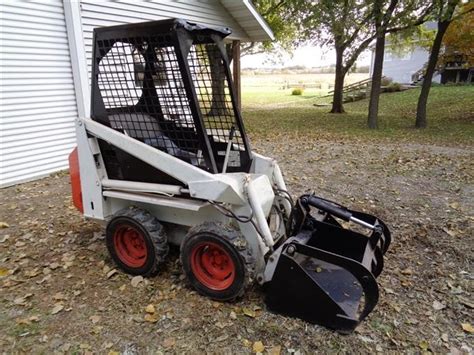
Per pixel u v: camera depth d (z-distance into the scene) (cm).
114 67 273
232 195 239
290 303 240
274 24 1571
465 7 1148
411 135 1084
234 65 1162
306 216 280
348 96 2294
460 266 315
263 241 250
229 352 217
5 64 540
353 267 220
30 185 566
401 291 279
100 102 284
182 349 220
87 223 411
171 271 301
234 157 312
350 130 1203
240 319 245
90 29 647
